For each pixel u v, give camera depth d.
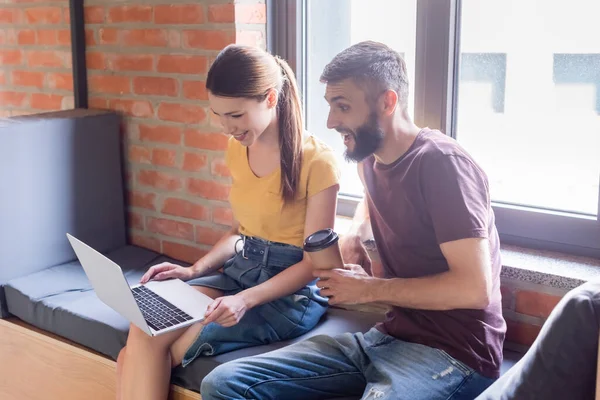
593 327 1.31
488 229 1.73
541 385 1.37
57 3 2.90
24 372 2.43
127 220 2.91
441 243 1.66
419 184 1.71
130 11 2.70
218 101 1.95
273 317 2.05
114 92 2.82
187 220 2.72
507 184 2.23
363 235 2.10
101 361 2.19
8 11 3.10
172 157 2.70
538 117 2.13
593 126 2.05
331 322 2.17
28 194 2.52
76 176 2.66
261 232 2.12
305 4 2.54
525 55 2.12
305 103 2.61
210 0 2.47
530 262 2.04
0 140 2.42
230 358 1.96
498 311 1.78
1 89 3.23
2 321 2.46
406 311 1.83
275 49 2.58
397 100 1.74
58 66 2.97
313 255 1.79
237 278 2.15
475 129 2.26
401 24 2.34
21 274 2.54
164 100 2.68
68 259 2.69
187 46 2.57
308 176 2.05
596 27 1.99
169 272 2.18
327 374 1.84
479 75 2.21
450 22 2.19
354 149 1.78
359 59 1.73
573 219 2.08
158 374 1.94
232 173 2.19
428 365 1.70
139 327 1.86
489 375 1.71
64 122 2.60
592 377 1.35
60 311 2.29
